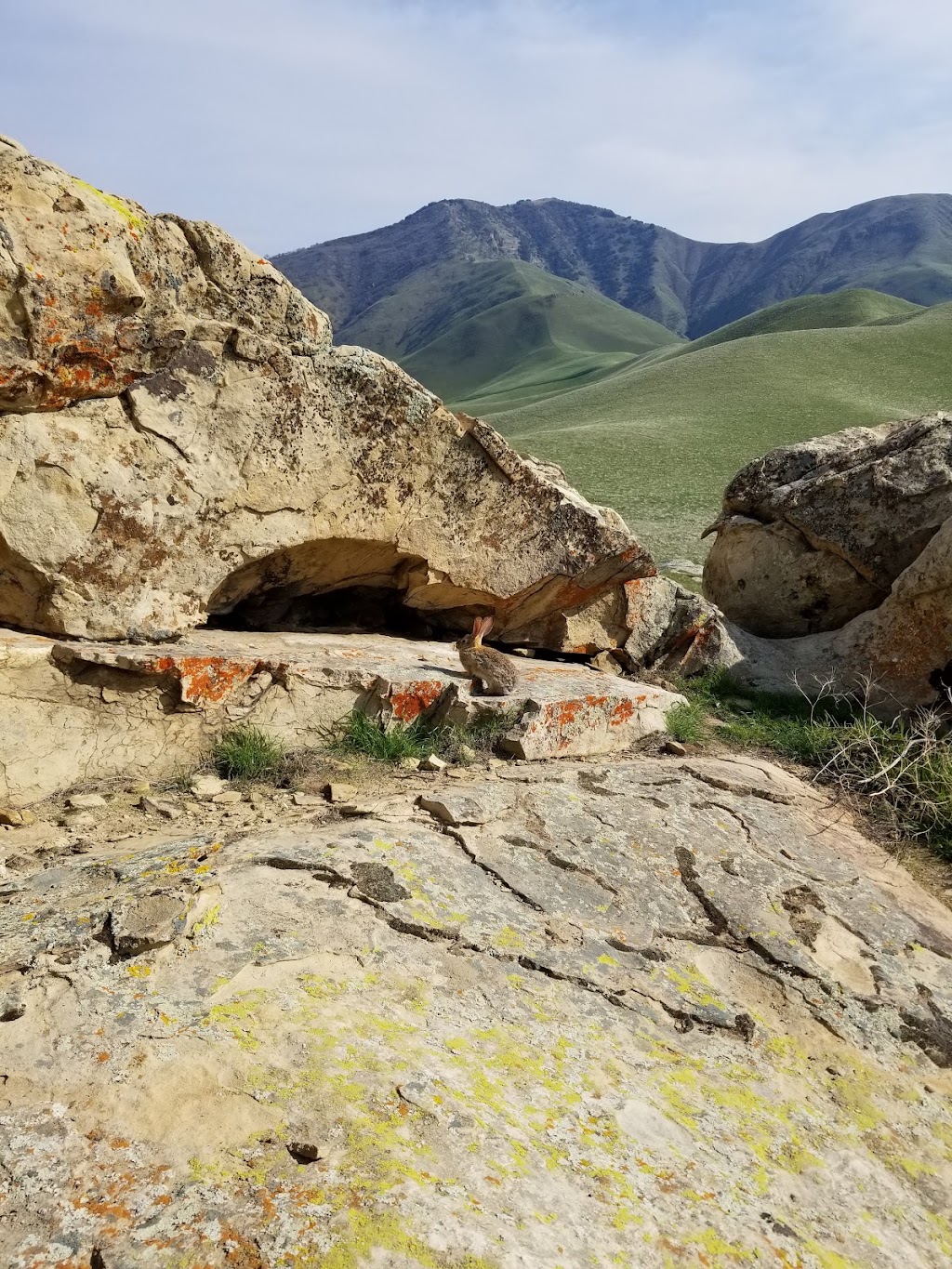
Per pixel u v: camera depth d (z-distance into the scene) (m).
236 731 5.95
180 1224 2.50
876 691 9.06
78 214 5.29
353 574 7.55
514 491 7.57
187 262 5.93
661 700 7.82
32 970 3.35
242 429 6.27
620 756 7.09
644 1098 3.52
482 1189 2.81
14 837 4.76
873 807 7.09
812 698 9.28
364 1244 2.51
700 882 5.28
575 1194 2.92
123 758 5.61
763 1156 3.43
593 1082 3.52
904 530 9.84
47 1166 2.61
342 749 6.26
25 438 5.46
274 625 7.71
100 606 5.85
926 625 8.80
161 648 5.93
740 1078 3.85
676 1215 2.97
